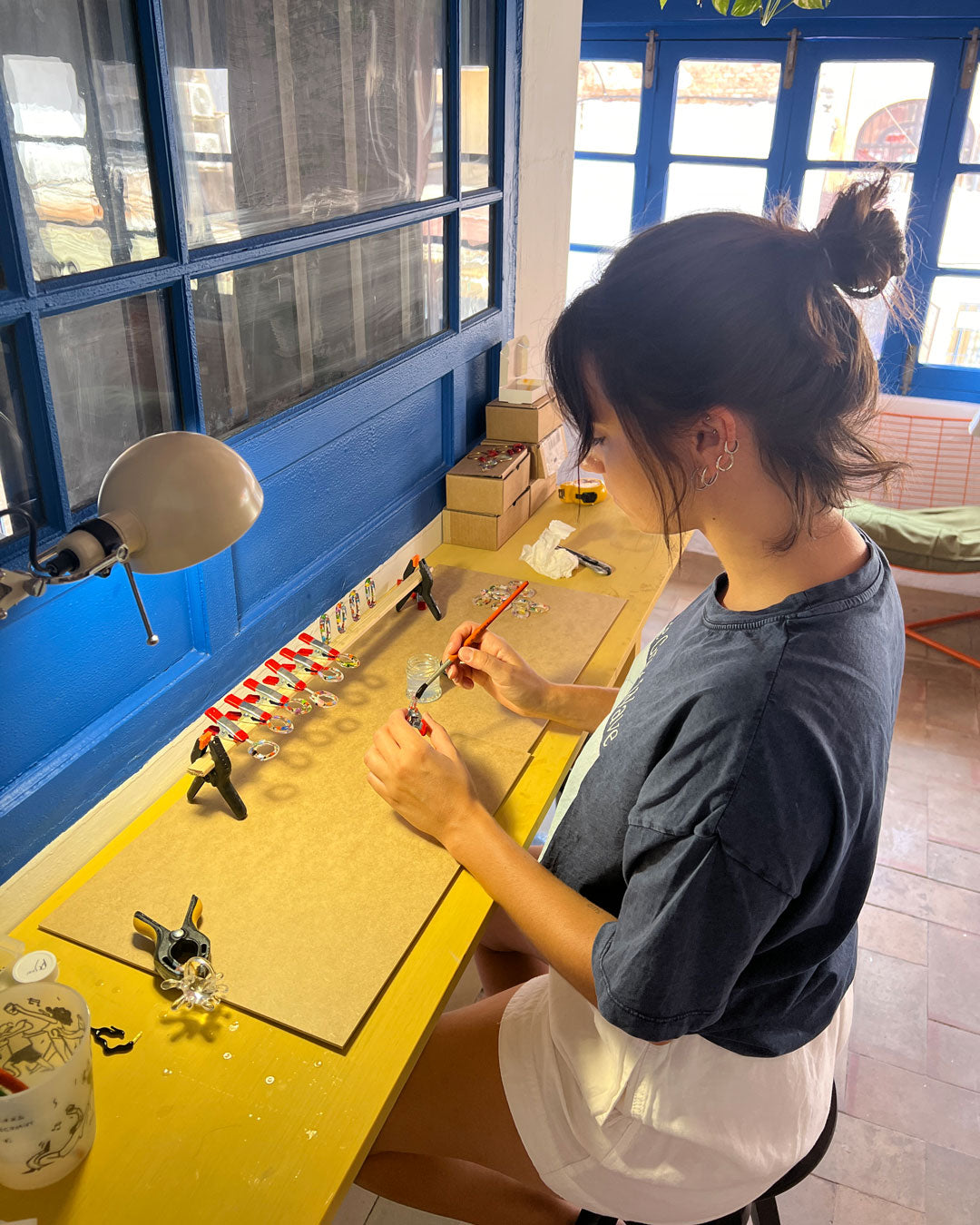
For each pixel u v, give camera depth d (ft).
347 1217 5.40
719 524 2.87
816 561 2.84
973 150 10.74
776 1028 3.28
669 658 3.21
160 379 4.37
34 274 3.53
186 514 3.03
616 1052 3.35
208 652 4.91
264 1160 2.86
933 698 10.28
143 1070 3.12
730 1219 3.75
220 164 4.46
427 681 4.94
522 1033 3.81
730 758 2.61
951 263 11.33
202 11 4.18
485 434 7.64
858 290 2.68
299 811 4.20
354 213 5.55
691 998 2.75
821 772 2.56
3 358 3.56
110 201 3.87
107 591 4.21
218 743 4.16
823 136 11.23
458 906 3.76
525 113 7.30
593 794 3.42
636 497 3.01
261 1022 3.28
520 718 4.85
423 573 5.80
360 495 6.17
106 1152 2.88
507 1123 3.77
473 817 3.78
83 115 3.67
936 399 11.68
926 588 12.44
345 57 5.18
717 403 2.61
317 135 5.09
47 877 4.04
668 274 2.56
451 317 6.89
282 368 5.24
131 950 3.51
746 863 2.57
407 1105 3.97
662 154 11.79
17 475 3.72
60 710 4.09
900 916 7.47
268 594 5.41
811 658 2.66
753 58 10.98
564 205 8.38
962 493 11.61
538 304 8.37
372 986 3.37
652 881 2.75
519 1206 4.35
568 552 6.56
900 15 10.20
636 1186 3.47
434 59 6.03
